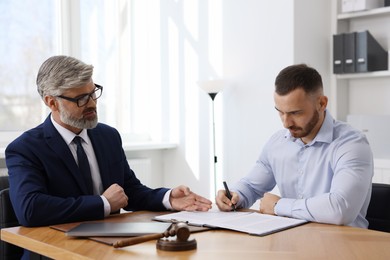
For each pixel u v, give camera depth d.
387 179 3.26
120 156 2.18
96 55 4.04
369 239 1.44
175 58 4.21
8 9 3.50
